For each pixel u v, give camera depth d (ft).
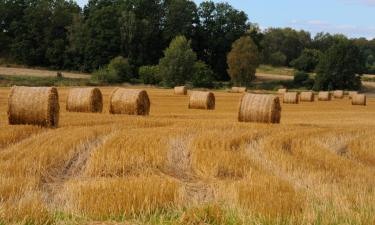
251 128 78.84
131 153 50.14
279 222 29.53
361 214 31.19
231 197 34.63
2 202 32.89
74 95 104.68
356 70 433.48
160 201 33.35
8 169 42.09
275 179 40.75
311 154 56.13
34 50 422.00
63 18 435.12
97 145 56.44
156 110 132.16
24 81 305.53
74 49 412.16
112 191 34.55
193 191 39.55
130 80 373.40
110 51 411.95
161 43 446.19
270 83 442.50
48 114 70.64
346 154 62.13
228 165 47.42
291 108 171.53
